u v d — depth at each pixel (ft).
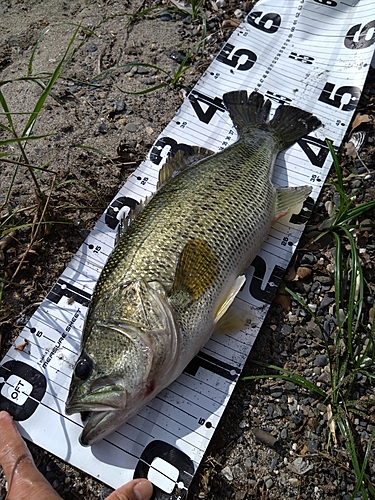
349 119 1.78
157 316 1.17
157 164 1.68
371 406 1.33
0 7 2.09
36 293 1.47
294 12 1.99
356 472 1.17
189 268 1.24
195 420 1.28
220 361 1.36
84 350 1.15
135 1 2.14
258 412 1.33
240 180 1.42
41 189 1.63
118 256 1.26
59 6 2.11
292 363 1.40
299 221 1.59
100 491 1.23
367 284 1.49
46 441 1.25
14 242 1.53
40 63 1.94
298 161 1.71
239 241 1.34
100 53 1.97
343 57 1.90
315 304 1.49
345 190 1.68
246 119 1.74
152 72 1.93
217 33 2.03
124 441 1.25
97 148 1.74
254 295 1.47
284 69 1.89
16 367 1.34
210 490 1.22
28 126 1.32
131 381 1.13
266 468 1.26
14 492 1.10
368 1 1.98
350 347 1.34
